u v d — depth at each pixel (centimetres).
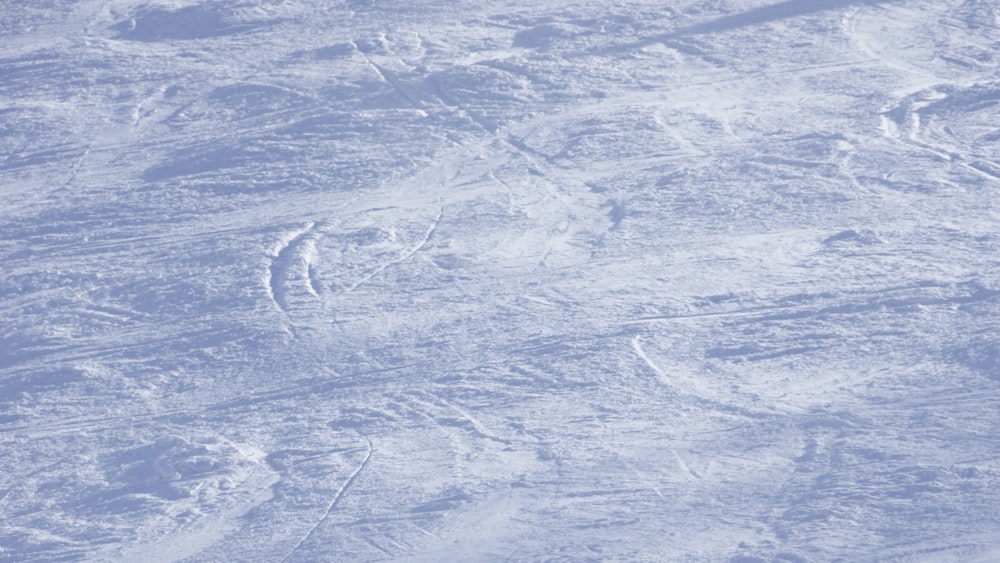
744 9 4225
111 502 1809
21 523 1777
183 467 1867
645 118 3362
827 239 2511
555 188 2977
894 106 3288
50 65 4166
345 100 3638
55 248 2898
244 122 3572
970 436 1673
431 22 4269
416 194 3022
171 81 3953
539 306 2330
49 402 2186
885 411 1780
